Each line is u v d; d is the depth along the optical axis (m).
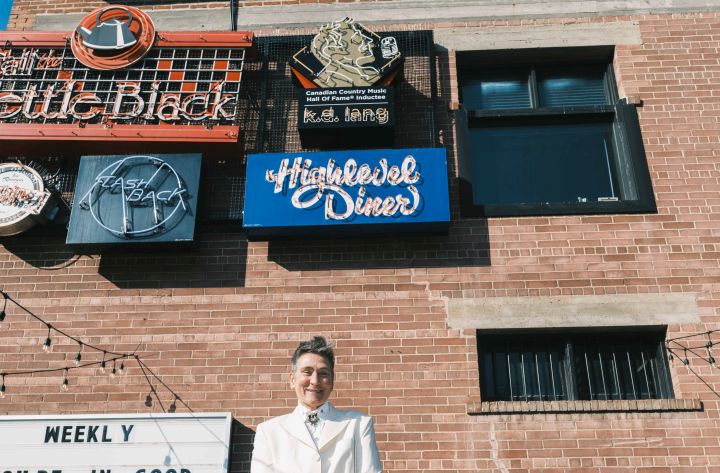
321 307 8.12
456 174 8.79
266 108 9.18
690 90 9.09
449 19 9.70
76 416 7.54
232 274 8.33
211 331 8.05
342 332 7.98
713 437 7.38
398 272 8.25
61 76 9.18
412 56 9.38
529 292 8.09
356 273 8.27
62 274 8.41
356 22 9.34
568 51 9.50
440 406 7.59
